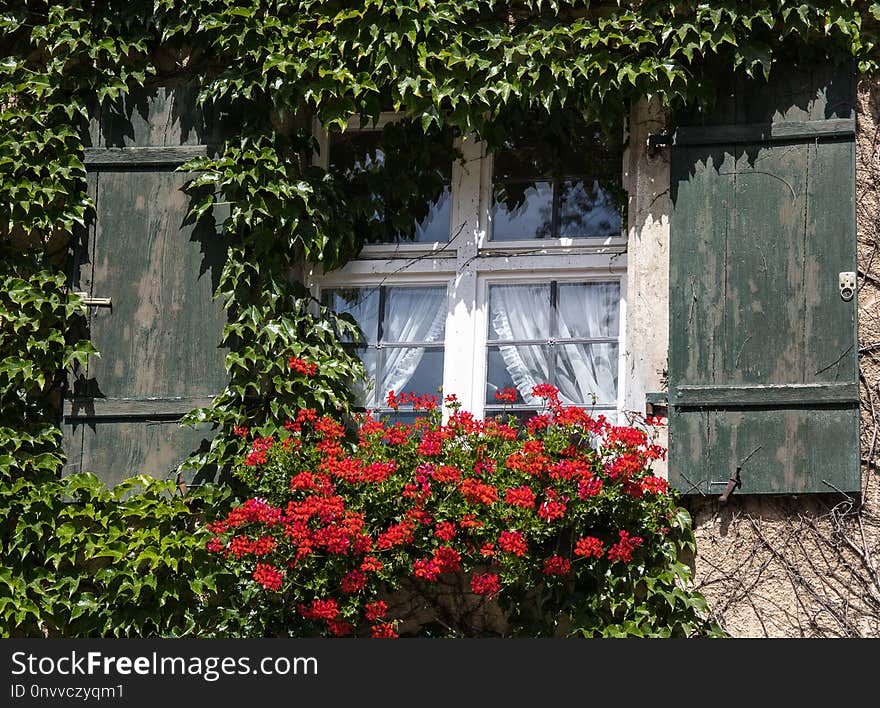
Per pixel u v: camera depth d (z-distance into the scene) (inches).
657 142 331.3
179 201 339.9
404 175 351.3
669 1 327.6
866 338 315.9
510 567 297.7
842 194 318.7
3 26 351.9
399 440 308.3
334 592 301.0
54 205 339.9
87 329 334.0
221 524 299.9
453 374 338.0
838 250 316.2
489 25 337.1
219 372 329.7
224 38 340.8
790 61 327.6
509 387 337.1
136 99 346.9
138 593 313.6
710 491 308.8
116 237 339.0
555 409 307.1
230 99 343.9
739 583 306.2
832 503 306.8
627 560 298.2
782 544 307.1
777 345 313.9
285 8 343.3
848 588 302.7
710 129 327.3
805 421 308.8
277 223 335.9
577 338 337.7
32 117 344.5
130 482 321.7
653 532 303.6
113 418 328.5
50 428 329.4
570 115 347.6
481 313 342.0
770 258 318.7
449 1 336.5
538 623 306.7
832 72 325.4
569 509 299.4
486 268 343.3
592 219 344.2
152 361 331.3
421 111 334.3
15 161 341.4
